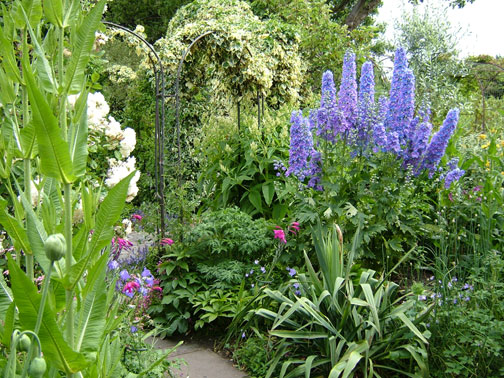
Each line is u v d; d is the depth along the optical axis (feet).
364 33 34.32
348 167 13.37
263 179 17.47
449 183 13.33
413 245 13.11
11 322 3.33
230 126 18.43
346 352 8.79
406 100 13.07
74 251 3.60
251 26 23.08
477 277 10.18
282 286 11.34
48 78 3.58
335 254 10.03
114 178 10.43
